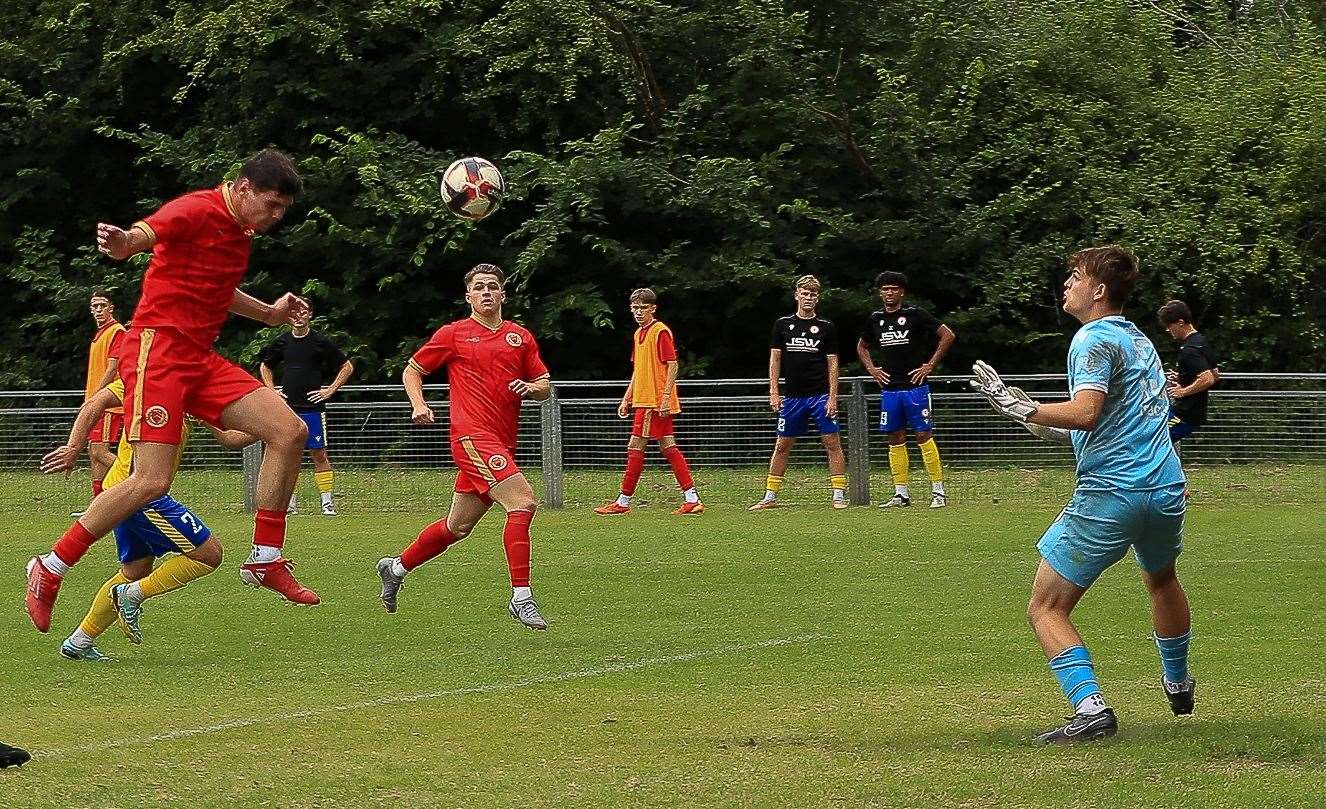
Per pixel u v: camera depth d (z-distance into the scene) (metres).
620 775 9.95
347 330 43.41
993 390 10.59
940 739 10.92
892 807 9.03
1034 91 44.12
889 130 42.12
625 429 30.44
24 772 10.14
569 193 40.12
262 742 11.09
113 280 43.94
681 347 44.34
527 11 41.97
